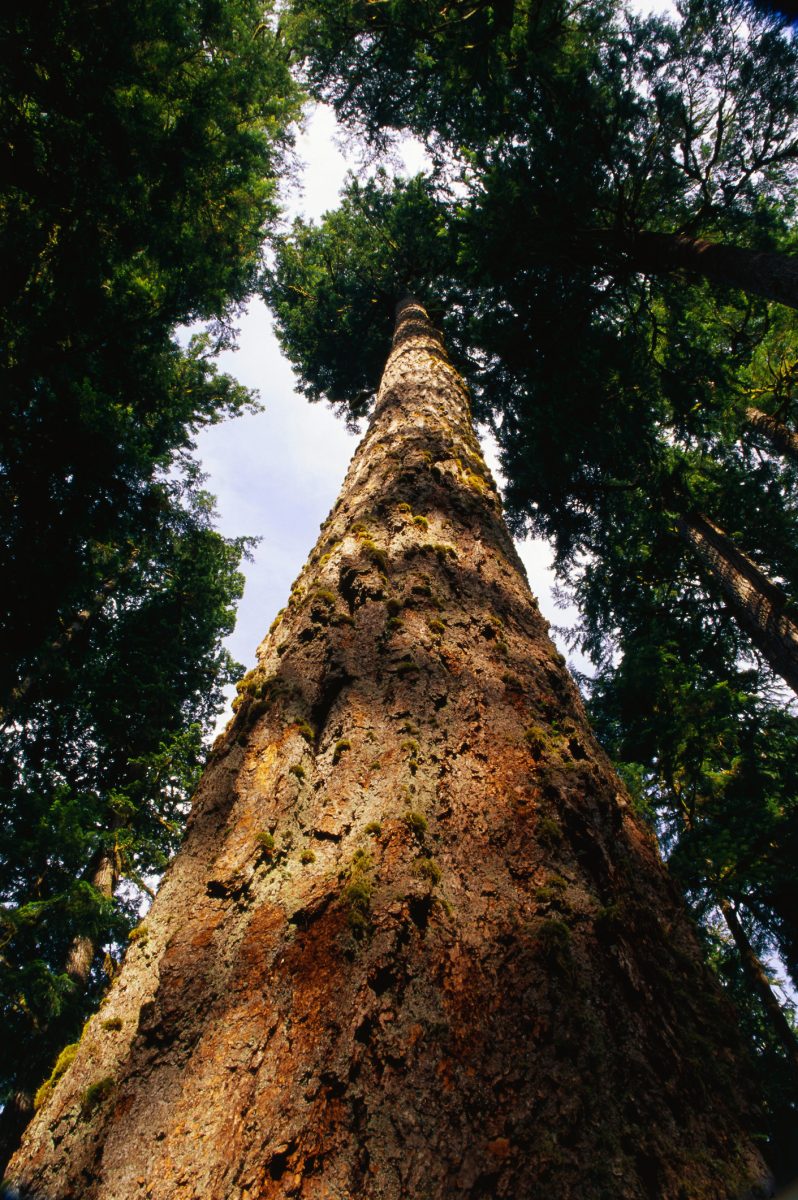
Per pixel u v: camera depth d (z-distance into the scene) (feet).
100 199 25.61
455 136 42.78
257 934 4.54
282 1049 3.76
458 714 6.40
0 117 22.77
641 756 28.60
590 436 36.27
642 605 40.96
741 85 26.05
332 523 11.88
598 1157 3.22
